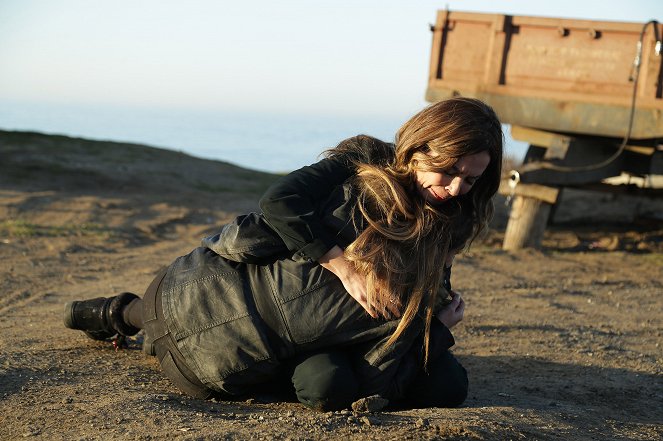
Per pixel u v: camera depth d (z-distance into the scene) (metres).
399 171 3.12
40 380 3.59
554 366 4.65
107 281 6.90
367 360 3.24
